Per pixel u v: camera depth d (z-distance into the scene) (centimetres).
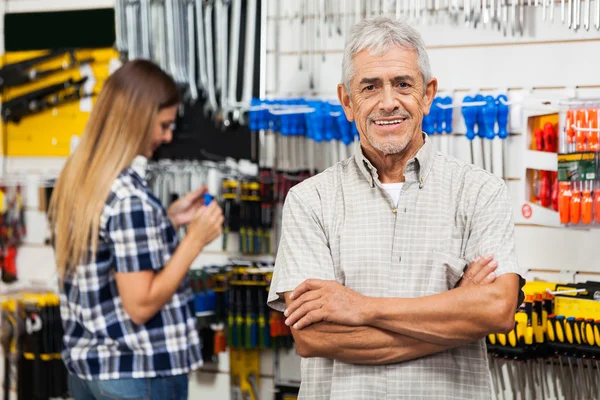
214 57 356
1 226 394
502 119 294
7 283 395
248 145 349
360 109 192
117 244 235
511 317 179
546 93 303
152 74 253
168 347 243
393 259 191
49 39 383
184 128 360
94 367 238
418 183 194
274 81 345
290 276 196
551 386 299
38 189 390
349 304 184
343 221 198
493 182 194
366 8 329
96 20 374
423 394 185
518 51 306
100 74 375
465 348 188
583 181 283
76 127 380
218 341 334
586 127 280
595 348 271
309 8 337
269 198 332
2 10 393
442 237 190
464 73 314
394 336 183
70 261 241
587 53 297
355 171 202
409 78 188
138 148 248
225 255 355
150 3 359
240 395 346
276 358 342
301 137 337
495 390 306
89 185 238
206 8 351
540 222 303
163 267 246
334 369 191
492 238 187
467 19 311
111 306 240
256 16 345
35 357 358
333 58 336
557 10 301
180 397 250
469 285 181
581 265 299
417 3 318
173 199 354
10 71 387
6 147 395
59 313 361
